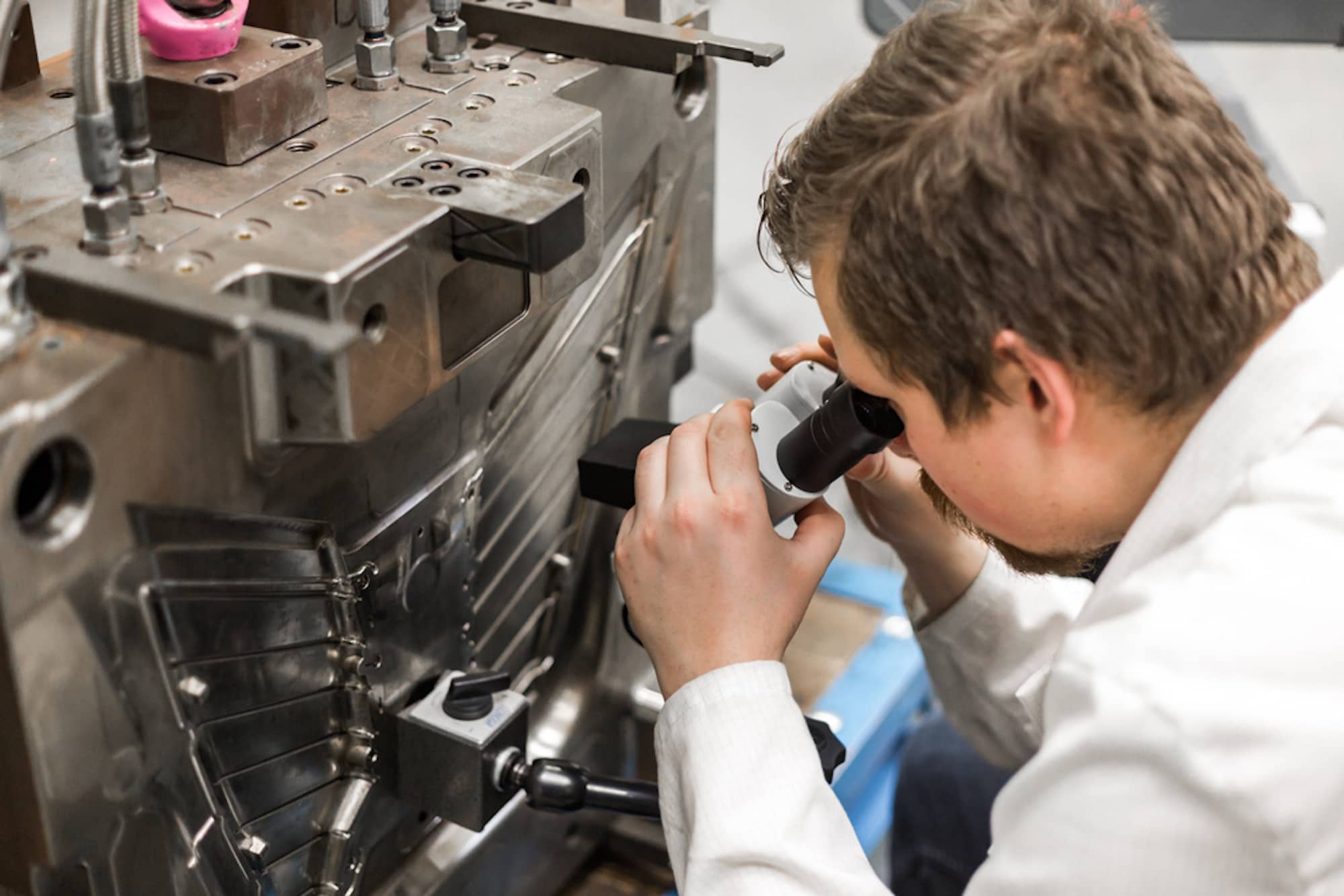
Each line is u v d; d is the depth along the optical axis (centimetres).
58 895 64
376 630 78
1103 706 59
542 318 83
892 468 96
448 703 80
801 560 79
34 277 55
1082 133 61
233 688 69
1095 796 58
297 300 60
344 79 83
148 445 57
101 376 53
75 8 57
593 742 110
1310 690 56
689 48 84
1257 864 56
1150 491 70
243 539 66
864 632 133
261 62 72
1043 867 60
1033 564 81
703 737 74
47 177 69
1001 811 65
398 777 83
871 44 250
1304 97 241
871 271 66
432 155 72
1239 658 57
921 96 65
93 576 57
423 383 68
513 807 97
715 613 76
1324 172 221
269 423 63
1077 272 61
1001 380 65
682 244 105
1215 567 60
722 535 76
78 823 61
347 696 78
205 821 69
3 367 53
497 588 92
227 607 67
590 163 79
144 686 62
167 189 68
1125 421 67
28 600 54
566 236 67
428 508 79
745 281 226
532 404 87
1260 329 67
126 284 54
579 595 104
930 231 63
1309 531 60
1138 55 64
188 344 53
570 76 84
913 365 68
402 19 89
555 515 97
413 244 64
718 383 213
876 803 135
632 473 86
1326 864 56
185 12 72
